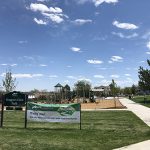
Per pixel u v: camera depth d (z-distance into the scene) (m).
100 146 13.00
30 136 15.54
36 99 75.44
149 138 15.25
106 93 120.50
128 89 149.12
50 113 18.98
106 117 28.09
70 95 75.75
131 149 12.40
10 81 61.03
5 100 19.31
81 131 17.73
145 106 47.28
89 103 64.50
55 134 16.38
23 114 30.58
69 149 12.35
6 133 16.44
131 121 24.17
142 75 55.25
